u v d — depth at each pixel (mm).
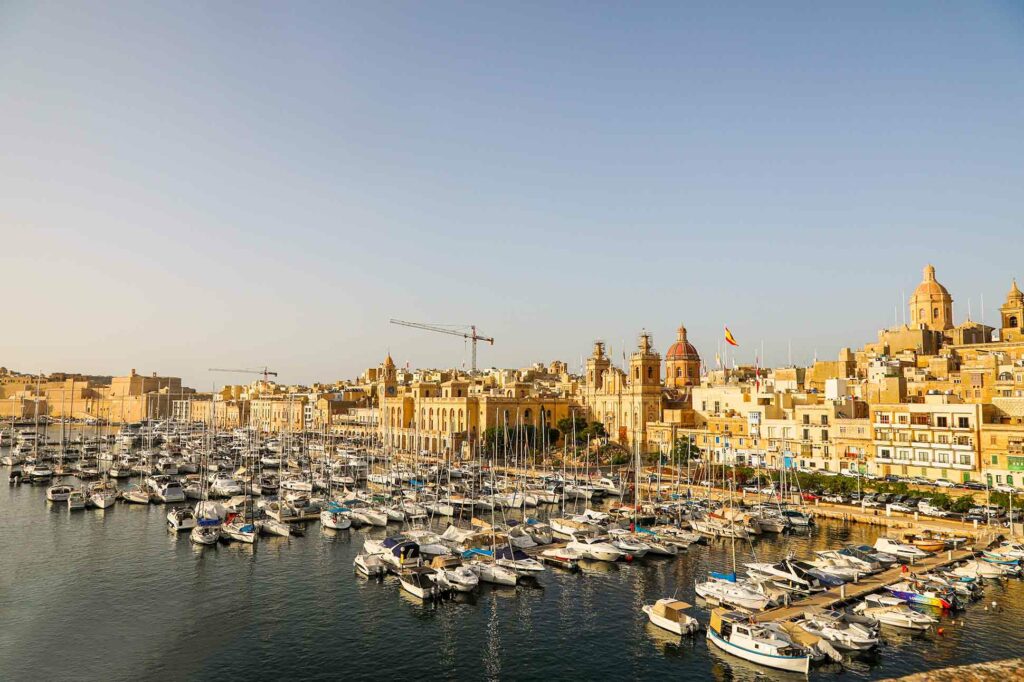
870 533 103750
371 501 122500
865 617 65812
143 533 106812
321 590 80312
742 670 59500
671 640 65750
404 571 81812
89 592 79562
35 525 112188
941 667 58469
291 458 197250
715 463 156375
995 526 100750
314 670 60625
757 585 74938
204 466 164000
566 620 71000
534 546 97312
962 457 124375
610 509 119125
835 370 193875
